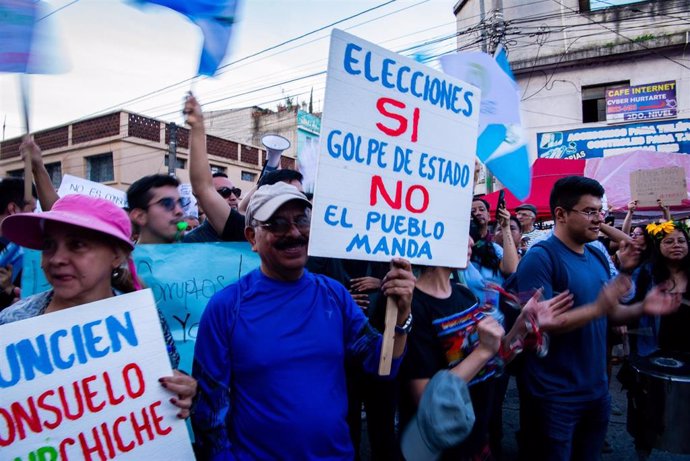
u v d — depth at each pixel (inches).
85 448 47.6
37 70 63.9
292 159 852.6
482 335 63.3
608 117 497.0
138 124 588.4
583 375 80.4
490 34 416.5
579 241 85.9
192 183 90.1
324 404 56.8
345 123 57.5
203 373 56.8
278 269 61.1
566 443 80.2
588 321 74.5
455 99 68.4
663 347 115.6
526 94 525.3
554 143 514.0
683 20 470.3
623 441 131.1
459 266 68.4
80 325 49.5
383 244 60.6
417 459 60.3
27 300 55.3
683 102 473.1
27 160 81.8
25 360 46.9
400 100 62.4
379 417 87.4
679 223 119.9
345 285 101.5
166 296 84.7
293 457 54.2
